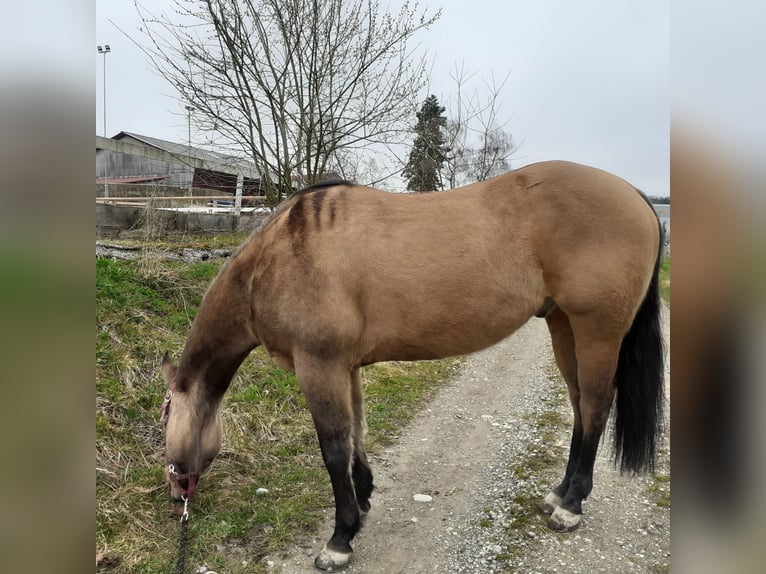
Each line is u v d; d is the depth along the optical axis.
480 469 3.37
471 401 4.81
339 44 5.61
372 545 2.54
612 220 2.36
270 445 3.56
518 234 2.38
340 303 2.31
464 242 2.34
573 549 2.46
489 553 2.45
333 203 2.44
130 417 3.37
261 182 6.86
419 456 3.58
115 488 2.78
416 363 5.88
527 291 2.40
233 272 2.53
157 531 2.56
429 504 2.93
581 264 2.35
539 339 7.83
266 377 4.39
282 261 2.37
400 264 2.33
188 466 2.53
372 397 4.65
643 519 2.70
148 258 5.29
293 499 2.91
